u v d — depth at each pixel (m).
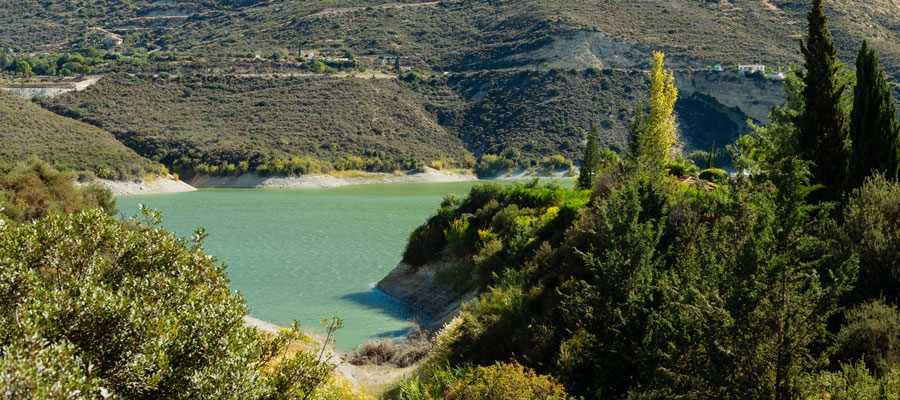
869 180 19.48
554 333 20.45
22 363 7.37
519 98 199.62
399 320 37.47
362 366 27.59
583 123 182.00
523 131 183.00
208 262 12.11
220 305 10.55
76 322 9.15
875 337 13.73
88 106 178.50
